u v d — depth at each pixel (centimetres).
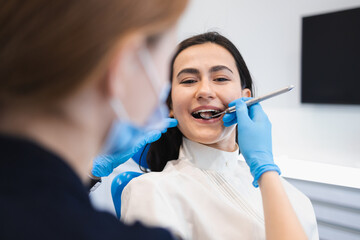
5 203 22
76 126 27
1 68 22
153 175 79
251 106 88
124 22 23
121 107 28
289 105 196
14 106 24
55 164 25
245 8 205
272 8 195
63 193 24
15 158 23
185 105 85
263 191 65
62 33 22
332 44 174
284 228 54
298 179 145
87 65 23
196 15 227
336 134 183
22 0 22
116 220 30
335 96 177
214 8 218
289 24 190
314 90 183
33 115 25
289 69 194
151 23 25
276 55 197
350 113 177
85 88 25
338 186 135
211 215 75
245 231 72
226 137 91
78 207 25
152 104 32
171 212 70
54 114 25
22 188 23
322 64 179
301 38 184
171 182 77
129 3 23
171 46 31
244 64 96
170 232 33
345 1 170
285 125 198
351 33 167
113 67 25
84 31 22
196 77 86
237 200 82
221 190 84
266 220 59
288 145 199
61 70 22
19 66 22
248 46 207
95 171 86
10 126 24
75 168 29
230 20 213
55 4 22
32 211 22
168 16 26
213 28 219
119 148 37
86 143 29
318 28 177
